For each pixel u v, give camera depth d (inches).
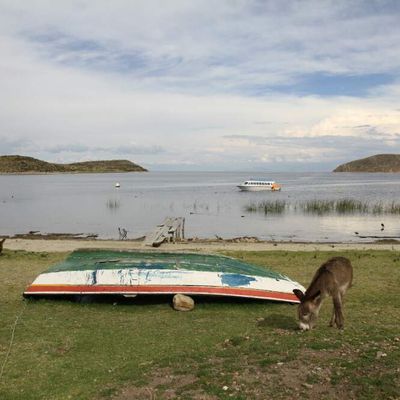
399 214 1905.8
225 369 296.5
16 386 283.3
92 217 1866.4
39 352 339.6
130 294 477.7
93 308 466.3
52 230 1501.0
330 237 1334.9
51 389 279.0
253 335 372.2
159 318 433.1
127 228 1546.5
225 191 3796.8
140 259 548.1
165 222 1298.0
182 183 5944.9
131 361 320.8
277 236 1358.3
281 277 532.1
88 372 302.8
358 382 273.3
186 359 319.9
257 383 275.6
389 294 521.0
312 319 370.6
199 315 444.5
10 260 751.7
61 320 422.6
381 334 362.3
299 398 257.9
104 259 549.0
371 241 1245.7
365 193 3444.9
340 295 382.3
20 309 457.4
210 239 1201.4
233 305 481.1
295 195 3189.0
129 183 5885.8
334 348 328.5
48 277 501.4
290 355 315.6
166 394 266.5
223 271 514.6
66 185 5068.9
